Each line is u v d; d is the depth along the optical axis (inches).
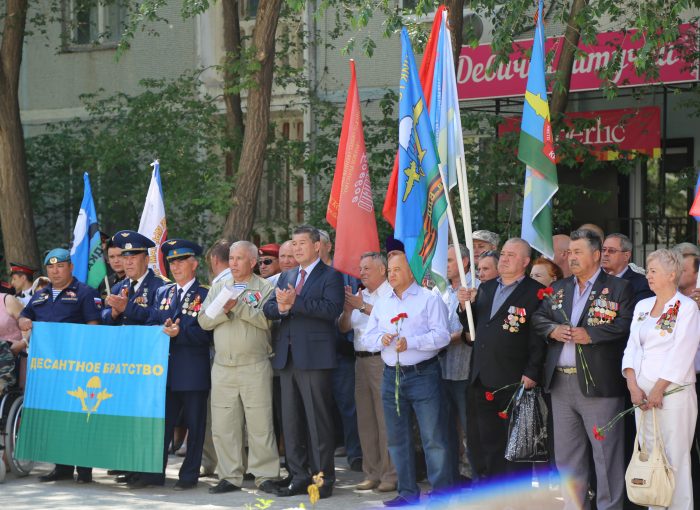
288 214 766.5
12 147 685.9
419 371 361.4
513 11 515.2
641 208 681.0
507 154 597.6
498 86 630.5
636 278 360.5
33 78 887.7
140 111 709.3
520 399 342.6
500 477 355.9
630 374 317.1
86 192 499.8
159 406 404.2
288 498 392.2
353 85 423.8
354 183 415.5
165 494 401.7
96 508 377.1
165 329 404.2
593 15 541.3
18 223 688.4
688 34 585.3
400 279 365.1
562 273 401.4
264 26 579.2
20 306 460.4
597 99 679.7
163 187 698.2
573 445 336.5
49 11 876.0
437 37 395.2
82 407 418.3
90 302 439.5
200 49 820.0
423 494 390.9
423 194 366.6
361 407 409.4
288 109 786.8
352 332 432.5
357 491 404.8
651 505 308.3
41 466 472.4
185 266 411.8
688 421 311.9
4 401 433.7
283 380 397.4
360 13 503.8
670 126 677.9
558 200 610.2
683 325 309.7
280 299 382.6
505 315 349.4
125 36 583.2
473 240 413.4
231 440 405.1
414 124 369.1
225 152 704.4
